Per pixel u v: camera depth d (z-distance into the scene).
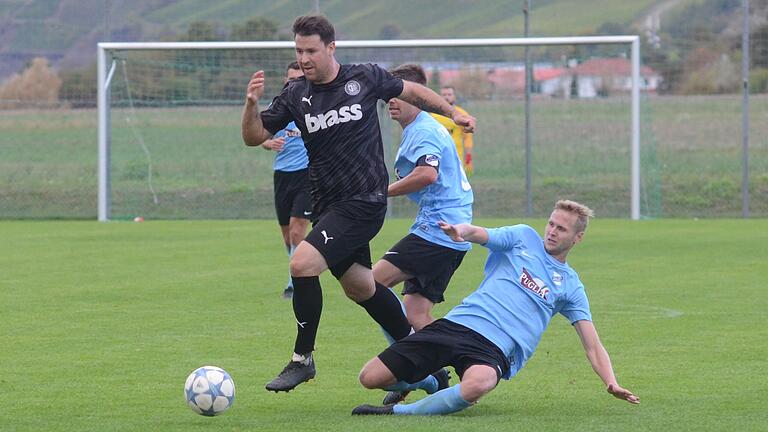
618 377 25.05
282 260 49.31
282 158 41.16
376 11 85.81
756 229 63.44
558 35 84.19
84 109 84.00
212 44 72.81
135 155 82.50
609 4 85.75
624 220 70.19
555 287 21.84
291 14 81.00
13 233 62.81
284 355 27.84
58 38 81.50
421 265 26.55
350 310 35.50
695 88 81.31
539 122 82.25
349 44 72.12
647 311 34.75
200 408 20.42
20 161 85.06
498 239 21.84
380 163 22.94
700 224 67.00
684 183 77.62
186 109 82.88
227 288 40.31
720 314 34.12
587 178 78.44
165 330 31.41
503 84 83.00
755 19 75.75
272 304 36.53
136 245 55.91
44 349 28.39
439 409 20.91
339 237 22.31
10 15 81.31
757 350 28.20
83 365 26.33
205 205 76.69
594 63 81.94
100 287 40.41
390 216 74.50
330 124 22.42
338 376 25.55
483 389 20.53
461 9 85.81
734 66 80.38
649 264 47.22
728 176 78.06
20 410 21.56
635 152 70.81
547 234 22.00
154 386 24.00
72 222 70.94
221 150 82.81
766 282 41.50
